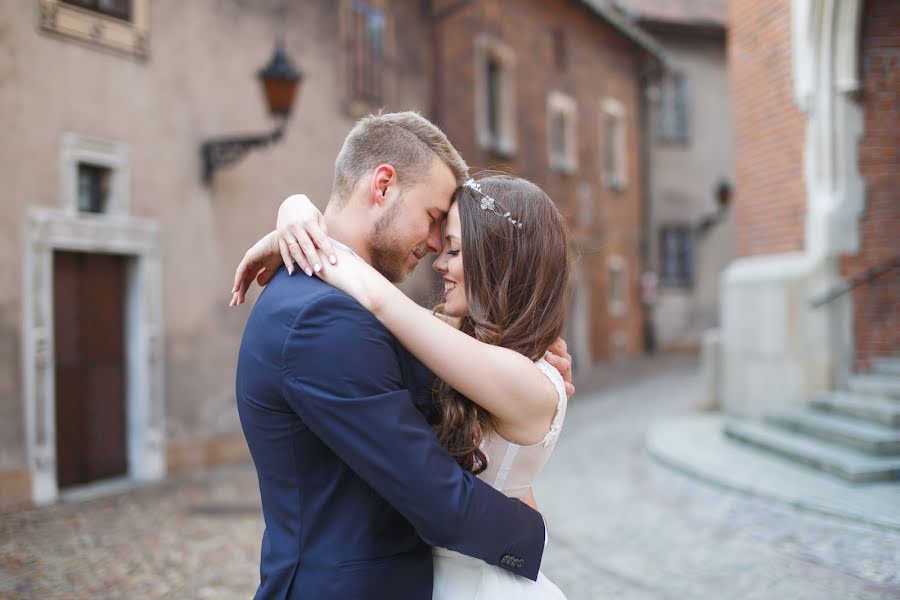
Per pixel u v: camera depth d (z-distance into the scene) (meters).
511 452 1.64
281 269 1.65
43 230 6.70
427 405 1.68
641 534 5.30
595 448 8.79
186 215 8.11
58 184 6.89
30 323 6.62
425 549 1.63
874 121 7.64
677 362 19.11
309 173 9.67
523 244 1.71
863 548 4.61
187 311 8.12
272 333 1.50
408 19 11.77
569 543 5.18
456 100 12.96
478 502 1.46
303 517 1.52
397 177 1.67
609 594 4.17
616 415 11.19
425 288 10.76
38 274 6.68
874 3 7.57
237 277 1.73
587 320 17.83
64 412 7.14
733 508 5.80
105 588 4.41
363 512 1.51
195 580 4.54
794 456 6.89
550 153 16.39
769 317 8.38
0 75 6.44
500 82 14.83
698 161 22.20
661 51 20.25
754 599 3.97
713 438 8.41
